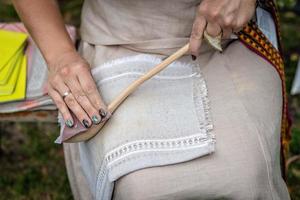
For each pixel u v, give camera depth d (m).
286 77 2.15
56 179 1.81
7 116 1.35
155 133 1.03
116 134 1.04
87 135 1.08
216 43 1.07
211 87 1.14
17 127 2.01
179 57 1.12
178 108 1.07
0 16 2.49
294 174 1.80
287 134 1.41
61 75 1.11
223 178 1.00
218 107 1.10
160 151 1.01
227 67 1.18
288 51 2.29
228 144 1.03
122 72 1.14
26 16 1.20
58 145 1.93
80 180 1.30
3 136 1.97
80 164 1.30
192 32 1.05
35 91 1.30
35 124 2.02
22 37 1.42
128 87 1.07
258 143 1.04
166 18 1.15
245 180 1.00
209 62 1.20
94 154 1.08
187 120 1.05
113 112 1.08
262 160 1.03
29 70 1.35
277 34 1.38
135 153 1.00
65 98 1.08
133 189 0.99
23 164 1.87
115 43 1.20
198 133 1.03
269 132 1.09
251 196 1.00
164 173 0.99
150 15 1.15
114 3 1.17
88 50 1.27
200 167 1.00
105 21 1.21
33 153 1.91
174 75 1.15
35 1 1.21
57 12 1.23
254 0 1.05
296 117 2.02
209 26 1.04
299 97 2.08
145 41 1.18
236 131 1.05
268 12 1.37
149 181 0.99
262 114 1.10
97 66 1.19
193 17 1.16
